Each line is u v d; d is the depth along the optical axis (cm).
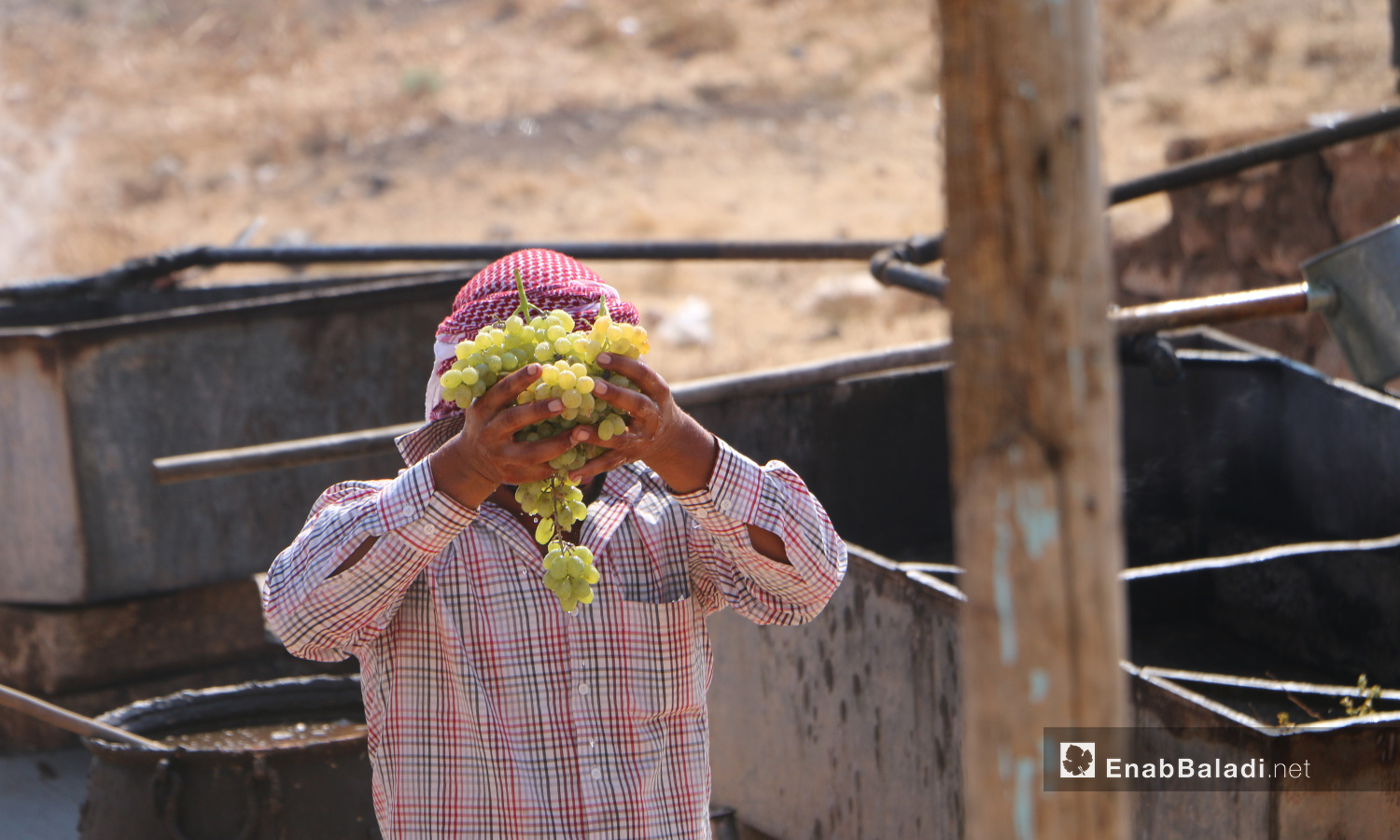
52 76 5841
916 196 3253
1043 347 242
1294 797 554
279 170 4122
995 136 240
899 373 1122
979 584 253
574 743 424
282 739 850
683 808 439
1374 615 846
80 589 1123
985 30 239
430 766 430
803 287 2700
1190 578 932
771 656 794
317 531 420
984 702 255
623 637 431
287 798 722
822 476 1113
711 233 3109
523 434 390
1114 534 247
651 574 443
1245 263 1698
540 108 4366
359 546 407
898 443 1127
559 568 397
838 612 742
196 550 1160
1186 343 1196
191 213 3788
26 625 1161
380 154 4106
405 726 434
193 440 1148
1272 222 1658
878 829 721
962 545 255
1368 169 1526
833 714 750
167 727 862
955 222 248
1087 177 240
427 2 6431
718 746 848
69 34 6512
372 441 916
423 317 1212
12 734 1177
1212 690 762
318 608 413
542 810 420
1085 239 240
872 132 3816
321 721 886
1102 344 243
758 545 430
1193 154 1792
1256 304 899
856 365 1027
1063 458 243
